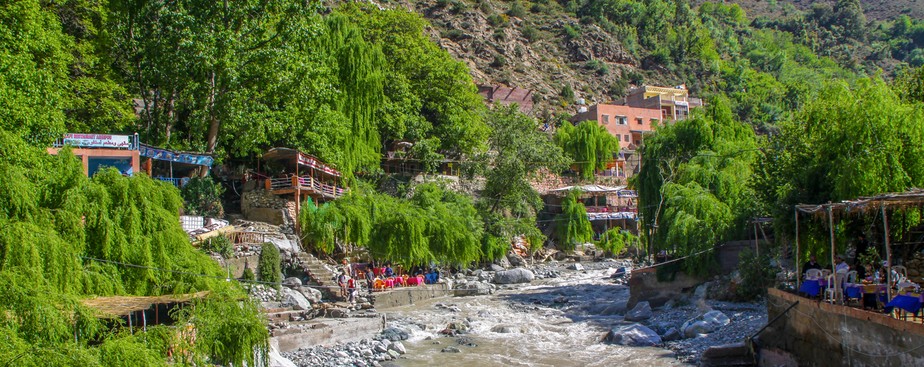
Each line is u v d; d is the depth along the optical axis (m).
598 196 83.00
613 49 151.38
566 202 71.81
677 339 26.72
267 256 34.78
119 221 21.08
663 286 34.47
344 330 27.56
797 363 20.36
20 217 18.23
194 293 18.31
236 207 45.91
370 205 44.16
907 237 22.30
